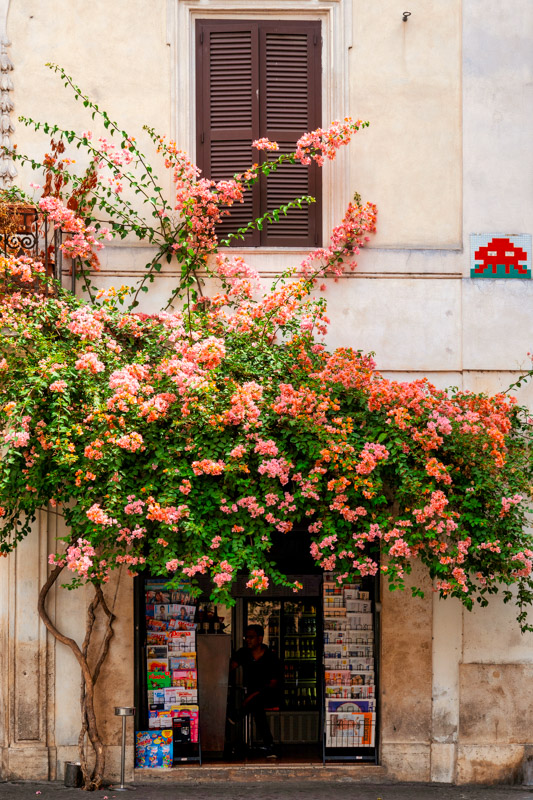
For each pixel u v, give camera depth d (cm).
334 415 903
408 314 1045
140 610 1027
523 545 906
